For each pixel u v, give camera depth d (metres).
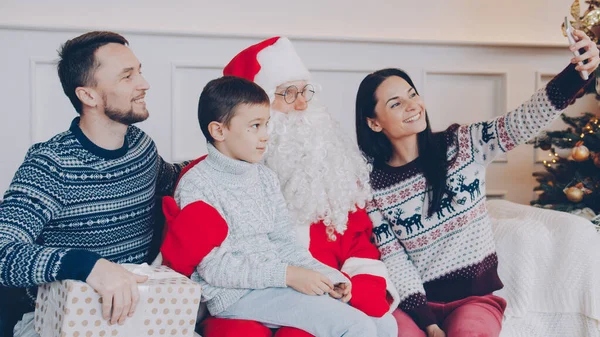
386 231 1.90
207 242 1.48
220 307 1.50
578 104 2.99
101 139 1.60
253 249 1.56
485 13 2.99
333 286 1.51
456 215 1.83
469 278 1.82
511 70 2.93
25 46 2.49
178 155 2.67
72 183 1.53
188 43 2.64
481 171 1.85
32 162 1.49
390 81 1.87
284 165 1.76
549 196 2.52
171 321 1.32
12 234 1.35
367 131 1.95
